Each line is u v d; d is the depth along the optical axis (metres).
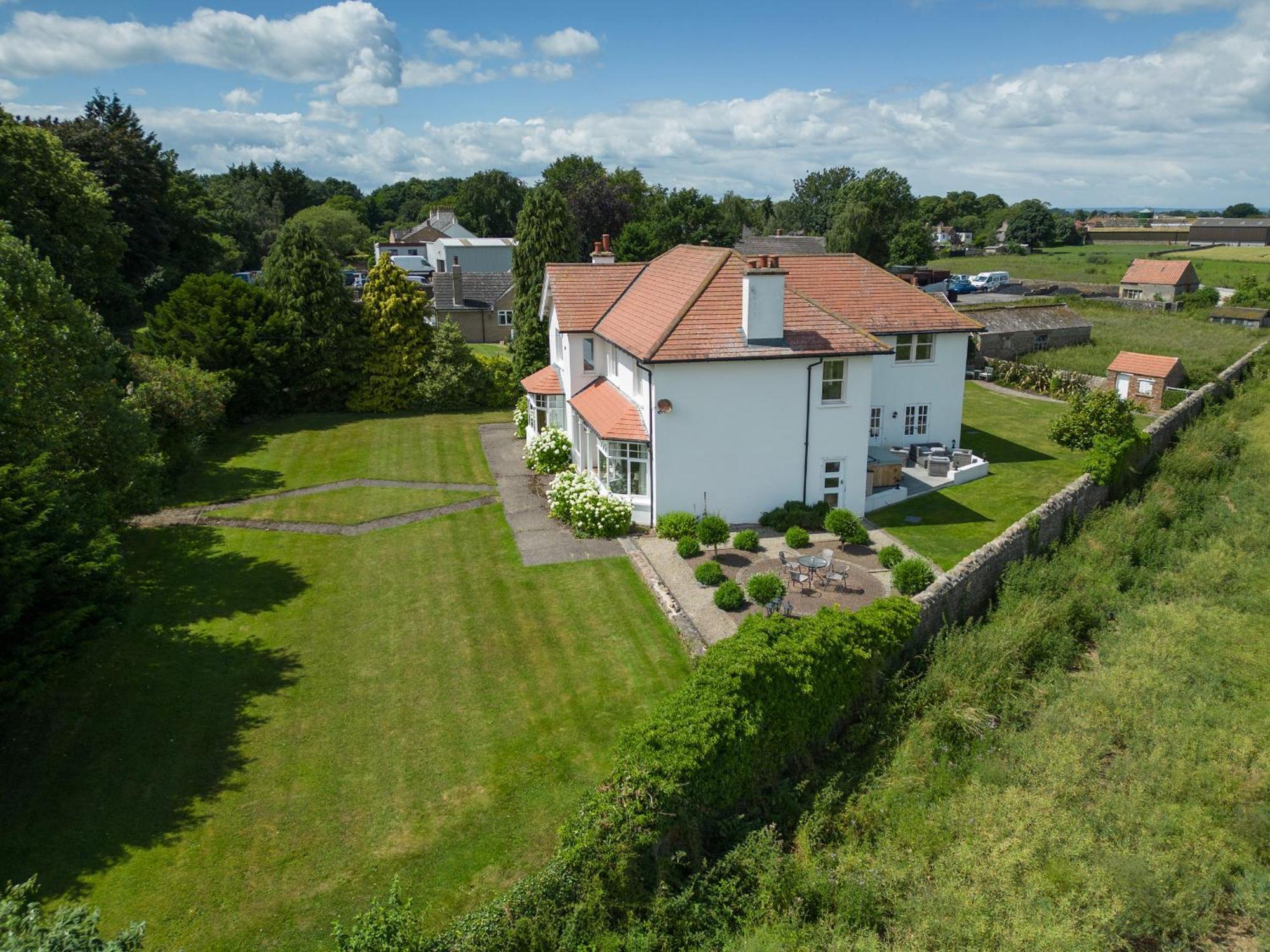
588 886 12.10
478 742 17.39
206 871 13.84
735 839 14.27
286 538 28.83
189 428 34.91
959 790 16.02
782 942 12.17
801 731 16.36
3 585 15.02
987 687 18.89
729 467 28.17
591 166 126.81
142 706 18.52
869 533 27.75
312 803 15.53
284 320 45.81
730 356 26.48
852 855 14.17
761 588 21.95
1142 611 23.70
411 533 29.25
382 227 196.25
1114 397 38.44
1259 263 132.88
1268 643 21.95
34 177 45.09
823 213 143.75
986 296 94.62
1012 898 12.84
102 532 18.14
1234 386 51.88
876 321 35.12
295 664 20.47
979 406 48.59
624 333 30.28
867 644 18.02
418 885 13.59
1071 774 16.19
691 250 34.03
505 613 23.06
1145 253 162.75
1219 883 14.07
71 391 22.64
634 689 19.23
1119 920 12.77
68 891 13.35
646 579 24.64
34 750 16.78
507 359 54.75
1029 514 27.02
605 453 29.22
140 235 63.41
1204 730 17.97
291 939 12.54
